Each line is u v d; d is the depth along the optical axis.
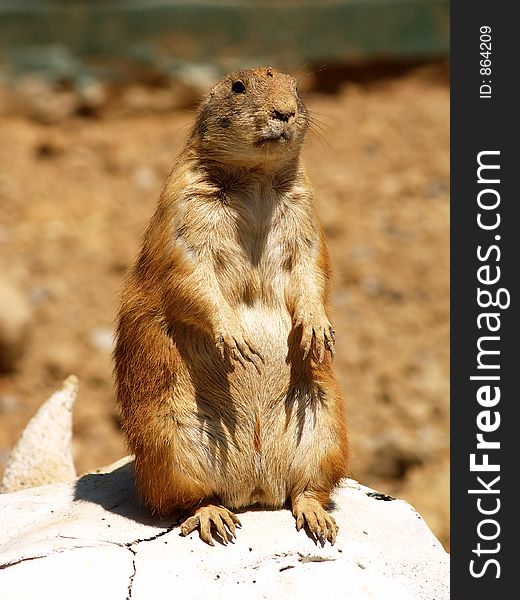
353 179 32.12
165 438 10.99
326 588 10.07
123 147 34.00
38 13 36.41
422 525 11.62
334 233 29.38
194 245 11.22
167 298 11.12
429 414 23.16
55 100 36.03
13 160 33.06
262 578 10.18
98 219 30.06
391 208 30.67
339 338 25.53
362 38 37.75
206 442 11.13
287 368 11.43
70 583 9.88
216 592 9.98
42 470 13.73
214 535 10.73
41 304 26.08
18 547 10.46
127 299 11.48
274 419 11.40
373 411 23.17
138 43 36.59
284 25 37.25
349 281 27.62
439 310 26.62
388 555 10.71
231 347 10.89
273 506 11.52
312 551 10.54
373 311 26.62
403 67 38.62
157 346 11.11
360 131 35.03
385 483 21.16
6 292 24.56
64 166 32.91
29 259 27.89
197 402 11.18
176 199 11.30
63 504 11.71
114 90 36.44
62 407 14.05
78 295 26.66
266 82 11.45
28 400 23.53
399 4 37.81
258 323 11.45
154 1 37.56
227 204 11.41
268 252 11.57
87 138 34.84
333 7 37.44
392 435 21.59
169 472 11.01
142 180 32.06
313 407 11.45
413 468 21.34
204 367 11.22
